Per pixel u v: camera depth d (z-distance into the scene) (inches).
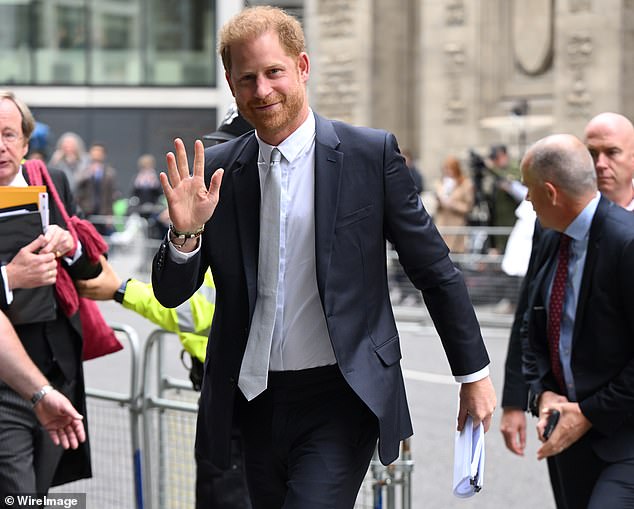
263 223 194.4
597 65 1031.0
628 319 222.7
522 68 1086.4
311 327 193.9
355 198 193.2
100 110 1610.5
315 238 191.8
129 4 1604.3
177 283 191.6
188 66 1610.5
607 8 1026.1
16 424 237.1
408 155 983.0
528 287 246.2
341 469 190.2
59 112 1611.7
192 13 1604.3
